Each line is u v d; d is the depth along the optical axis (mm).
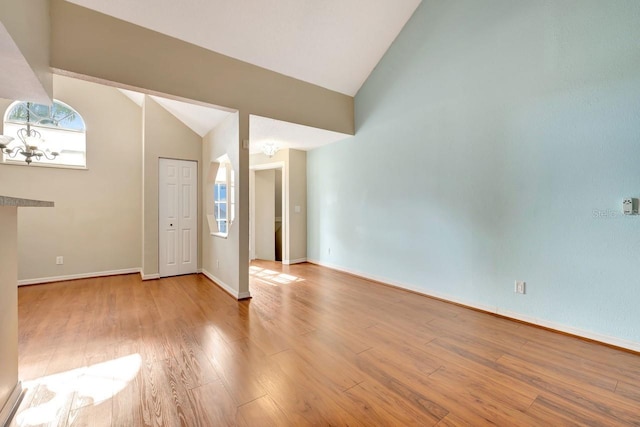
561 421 1459
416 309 3131
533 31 2641
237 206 3477
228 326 2664
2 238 1424
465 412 1526
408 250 3875
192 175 4867
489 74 2967
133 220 4840
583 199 2373
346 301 3412
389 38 3920
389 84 4078
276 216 7445
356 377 1849
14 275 1587
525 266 2730
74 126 4457
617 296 2223
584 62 2354
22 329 2594
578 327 2414
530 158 2674
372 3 3396
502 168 2875
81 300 3422
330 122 4352
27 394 1668
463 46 3191
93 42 2572
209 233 4578
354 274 4805
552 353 2150
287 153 5699
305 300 3449
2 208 1412
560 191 2496
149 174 4438
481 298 3076
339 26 3480
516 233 2785
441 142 3434
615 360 2045
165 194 4602
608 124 2242
